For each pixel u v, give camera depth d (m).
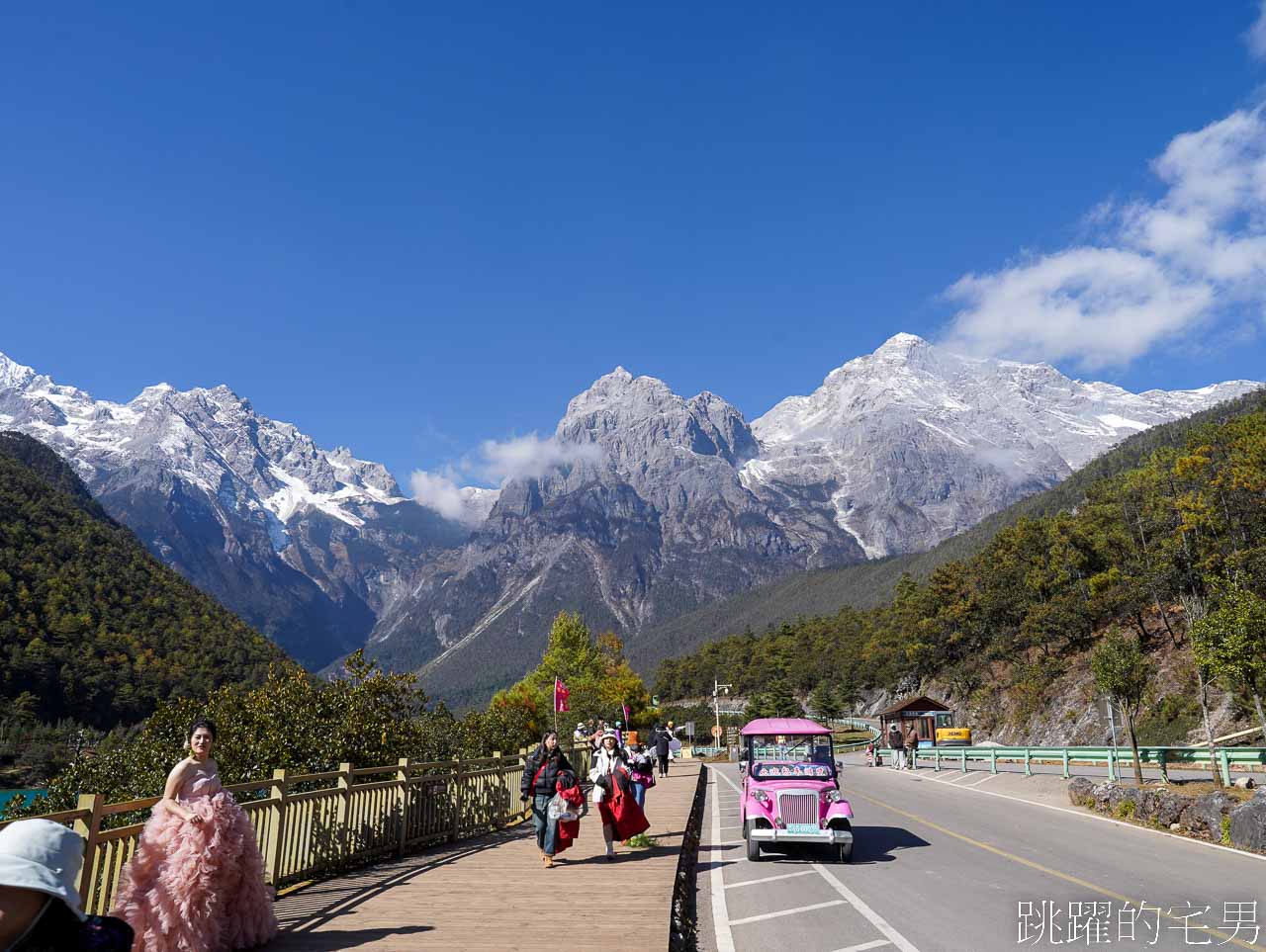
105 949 2.44
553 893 9.62
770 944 8.30
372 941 7.20
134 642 100.81
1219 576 59.09
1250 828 13.98
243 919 6.70
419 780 13.70
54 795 11.05
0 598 95.75
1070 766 34.22
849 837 13.24
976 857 13.50
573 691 64.31
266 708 13.91
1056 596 85.12
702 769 42.47
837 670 146.38
